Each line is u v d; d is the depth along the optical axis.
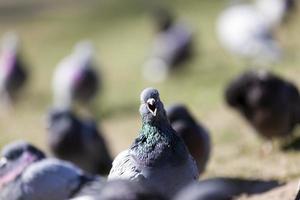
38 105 21.28
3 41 32.12
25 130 18.25
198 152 10.65
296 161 11.67
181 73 22.78
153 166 7.59
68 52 28.81
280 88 12.24
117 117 18.27
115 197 6.10
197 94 18.92
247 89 12.33
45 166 9.22
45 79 25.05
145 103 7.78
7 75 21.25
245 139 13.69
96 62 23.86
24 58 28.95
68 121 12.90
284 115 12.21
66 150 12.78
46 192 9.13
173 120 10.61
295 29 24.66
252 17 21.00
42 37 32.19
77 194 8.96
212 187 5.81
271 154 12.27
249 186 10.78
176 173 7.59
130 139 15.79
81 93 18.92
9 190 9.27
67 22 33.91
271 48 20.42
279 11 23.55
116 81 23.11
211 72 21.55
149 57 25.25
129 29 30.98
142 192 6.21
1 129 18.80
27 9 38.09
